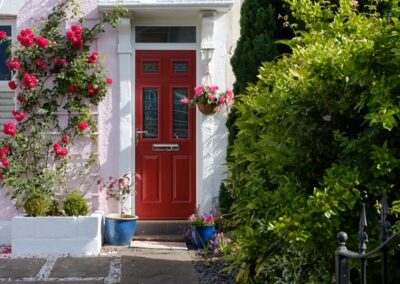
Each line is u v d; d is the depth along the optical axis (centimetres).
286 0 457
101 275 568
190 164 745
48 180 686
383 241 237
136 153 740
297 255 369
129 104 718
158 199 742
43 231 648
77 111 702
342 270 251
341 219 334
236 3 727
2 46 740
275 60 602
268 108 415
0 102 734
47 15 711
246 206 418
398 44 311
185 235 706
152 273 574
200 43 734
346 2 423
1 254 649
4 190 703
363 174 333
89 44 714
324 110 362
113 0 692
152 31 741
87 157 711
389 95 315
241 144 452
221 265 588
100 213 691
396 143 336
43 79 704
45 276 564
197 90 698
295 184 363
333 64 349
